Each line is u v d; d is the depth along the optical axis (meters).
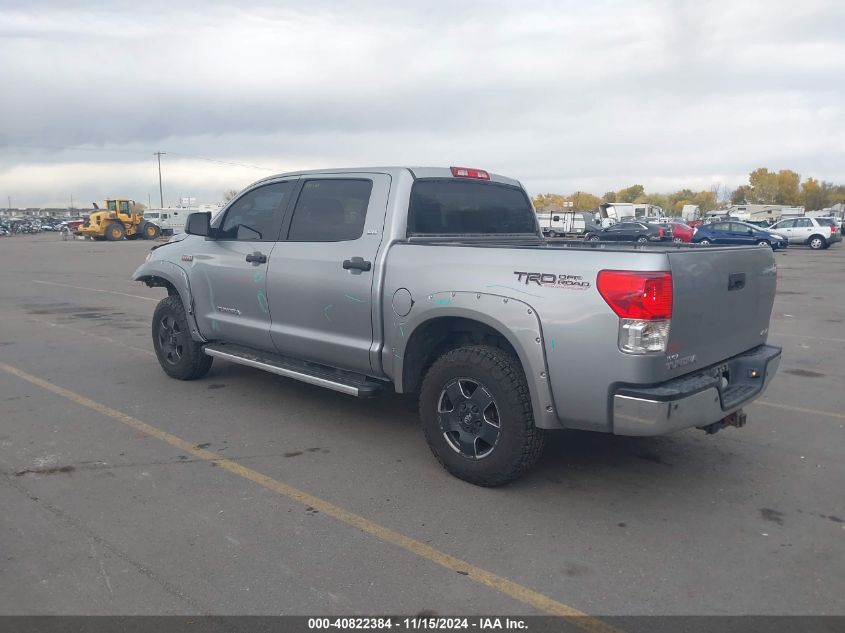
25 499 4.18
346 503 4.18
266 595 3.18
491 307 4.13
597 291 3.76
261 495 4.28
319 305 5.22
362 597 3.18
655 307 3.65
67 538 3.69
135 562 3.46
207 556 3.52
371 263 4.83
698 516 4.06
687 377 4.00
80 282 18.47
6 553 3.53
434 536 3.78
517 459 4.19
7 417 5.80
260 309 5.77
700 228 38.12
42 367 7.68
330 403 6.31
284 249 5.51
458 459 4.44
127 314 12.12
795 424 5.86
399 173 4.98
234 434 5.42
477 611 3.09
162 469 4.69
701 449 5.21
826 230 37.56
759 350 4.83
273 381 7.05
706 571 3.44
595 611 3.10
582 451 5.13
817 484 4.56
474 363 4.23
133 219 53.34
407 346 4.68
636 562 3.53
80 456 4.91
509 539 3.75
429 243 4.71
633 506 4.19
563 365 3.90
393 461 4.88
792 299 15.06
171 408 6.09
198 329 6.53
